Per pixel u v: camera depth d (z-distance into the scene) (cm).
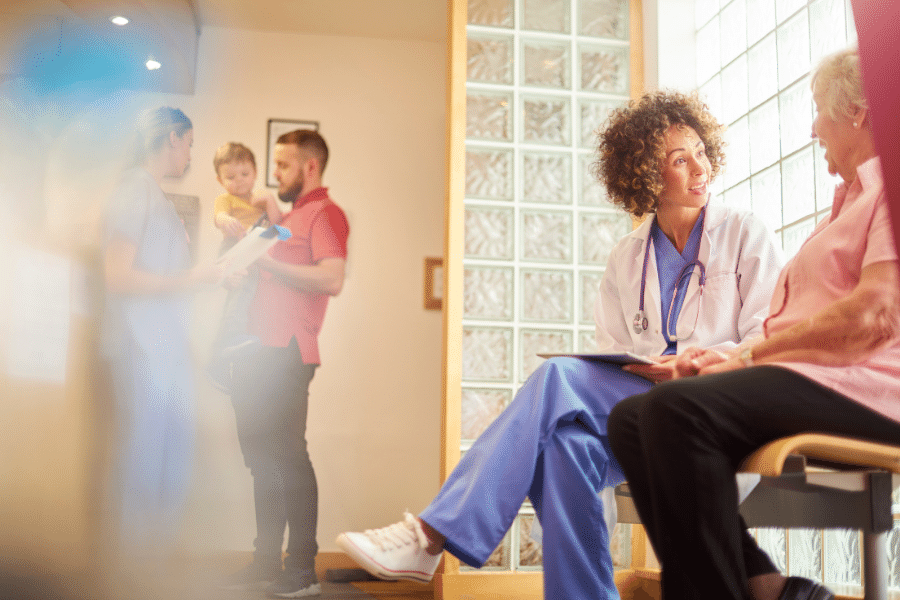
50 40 371
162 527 321
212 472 374
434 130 429
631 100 184
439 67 435
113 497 264
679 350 165
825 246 114
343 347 404
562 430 143
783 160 213
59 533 260
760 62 225
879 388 102
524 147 267
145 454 260
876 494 110
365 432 398
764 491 123
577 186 268
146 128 276
